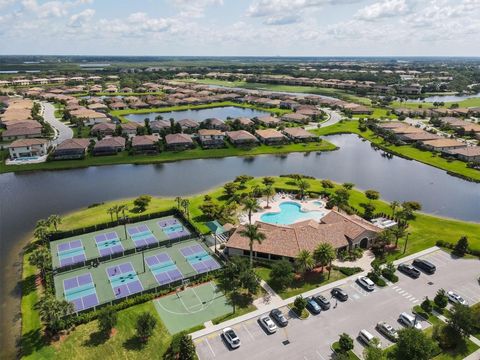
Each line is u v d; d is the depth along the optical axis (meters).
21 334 58.22
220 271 73.62
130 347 54.91
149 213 100.44
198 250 84.00
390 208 107.50
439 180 138.25
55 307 56.50
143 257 75.38
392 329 57.44
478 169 147.50
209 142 173.12
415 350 50.62
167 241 85.56
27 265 76.62
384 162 159.88
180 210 99.62
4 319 62.19
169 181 130.38
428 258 80.38
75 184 126.50
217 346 55.16
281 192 117.75
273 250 78.06
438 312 63.16
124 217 94.31
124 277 73.50
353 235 82.12
